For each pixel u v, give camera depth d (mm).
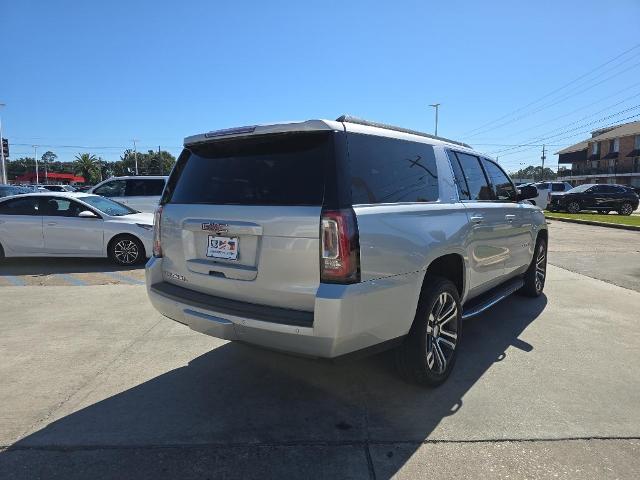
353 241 2744
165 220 3650
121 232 9109
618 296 6477
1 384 3734
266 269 2961
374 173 3123
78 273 8461
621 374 3877
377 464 2680
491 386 3666
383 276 2930
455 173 4172
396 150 3441
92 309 5945
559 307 5914
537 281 6316
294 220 2834
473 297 4516
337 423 3131
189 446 2865
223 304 3135
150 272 3697
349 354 2887
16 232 9016
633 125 59625
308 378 3844
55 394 3562
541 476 2555
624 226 16688
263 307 2994
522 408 3305
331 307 2664
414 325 3391
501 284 5367
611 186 25078
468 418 3176
